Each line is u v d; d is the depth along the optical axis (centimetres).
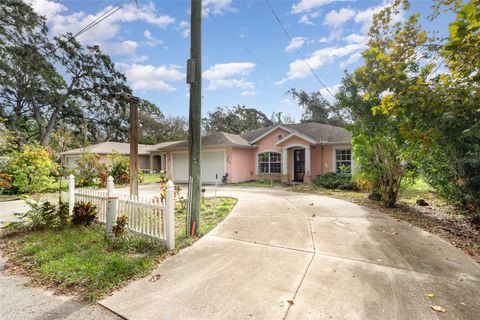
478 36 268
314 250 418
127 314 257
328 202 850
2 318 256
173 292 296
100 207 609
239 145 1591
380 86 403
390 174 750
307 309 257
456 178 612
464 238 477
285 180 1545
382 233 506
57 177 1518
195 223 502
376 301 270
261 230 534
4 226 596
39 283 330
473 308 255
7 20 1892
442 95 355
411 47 422
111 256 391
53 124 2528
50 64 2188
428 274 330
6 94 2266
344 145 1414
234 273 339
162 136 3994
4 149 1235
